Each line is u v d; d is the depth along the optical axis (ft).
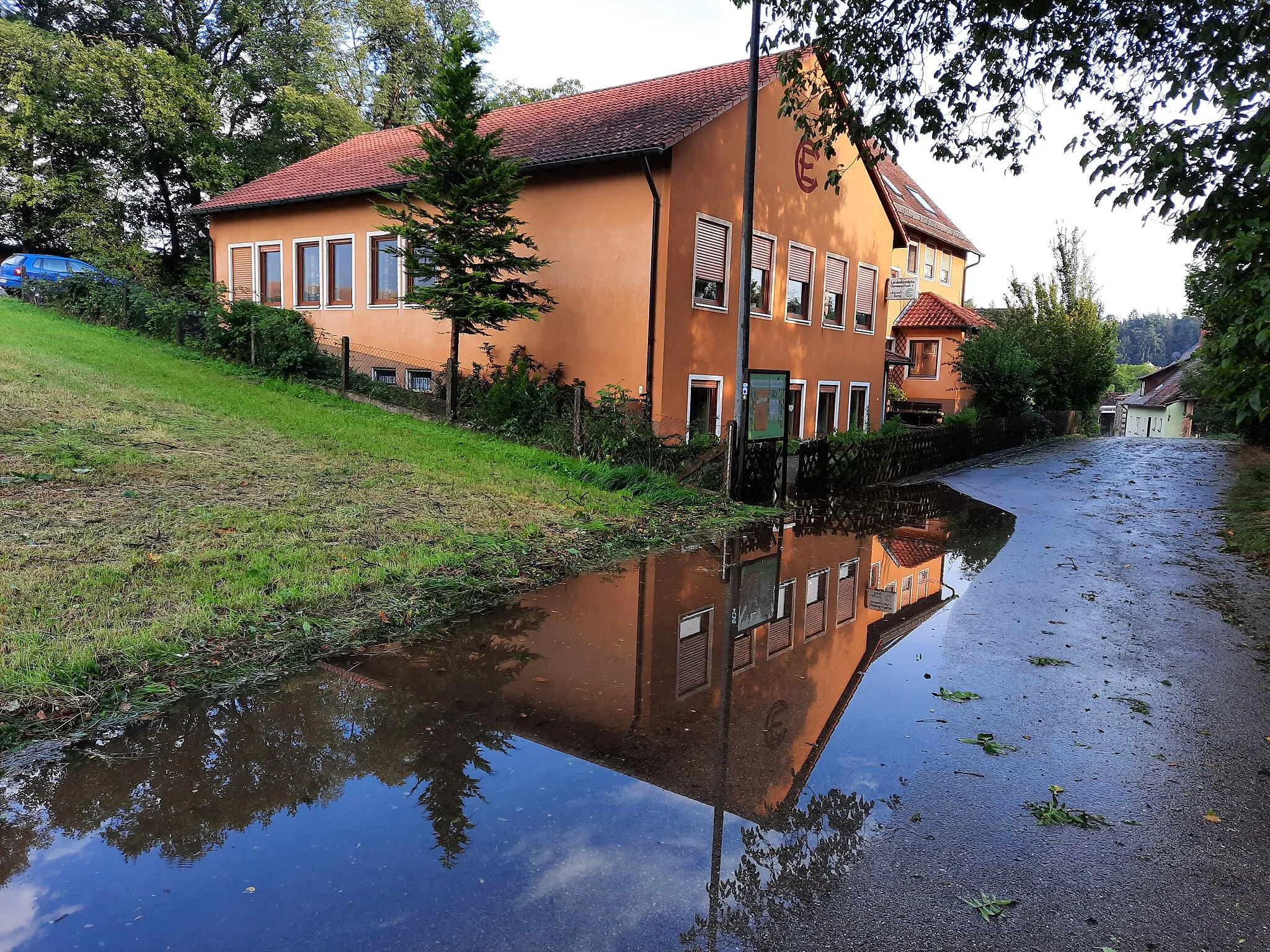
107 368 47.34
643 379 46.85
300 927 8.99
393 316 59.82
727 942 8.87
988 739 14.34
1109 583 26.05
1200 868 10.53
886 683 16.99
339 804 11.54
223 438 35.63
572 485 36.35
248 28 100.17
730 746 13.82
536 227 51.03
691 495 38.11
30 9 97.30
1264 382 21.66
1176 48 26.27
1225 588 25.55
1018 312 102.42
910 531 35.47
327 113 94.38
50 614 16.48
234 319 57.31
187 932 8.85
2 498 23.70
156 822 10.98
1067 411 101.60
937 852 10.78
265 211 67.97
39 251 98.22
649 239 45.98
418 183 45.24
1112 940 9.08
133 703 14.12
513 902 9.49
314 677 15.92
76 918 9.03
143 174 94.17
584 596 22.75
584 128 52.65
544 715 14.79
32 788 11.66
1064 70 28.86
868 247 68.80
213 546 21.79
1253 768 13.37
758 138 53.06
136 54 85.97
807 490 45.68
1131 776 13.05
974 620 21.70
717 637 19.80
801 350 60.70
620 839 10.91
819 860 10.53
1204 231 21.15
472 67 43.80
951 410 97.45
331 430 40.27
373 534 24.75
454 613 20.33
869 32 30.78
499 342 53.57
